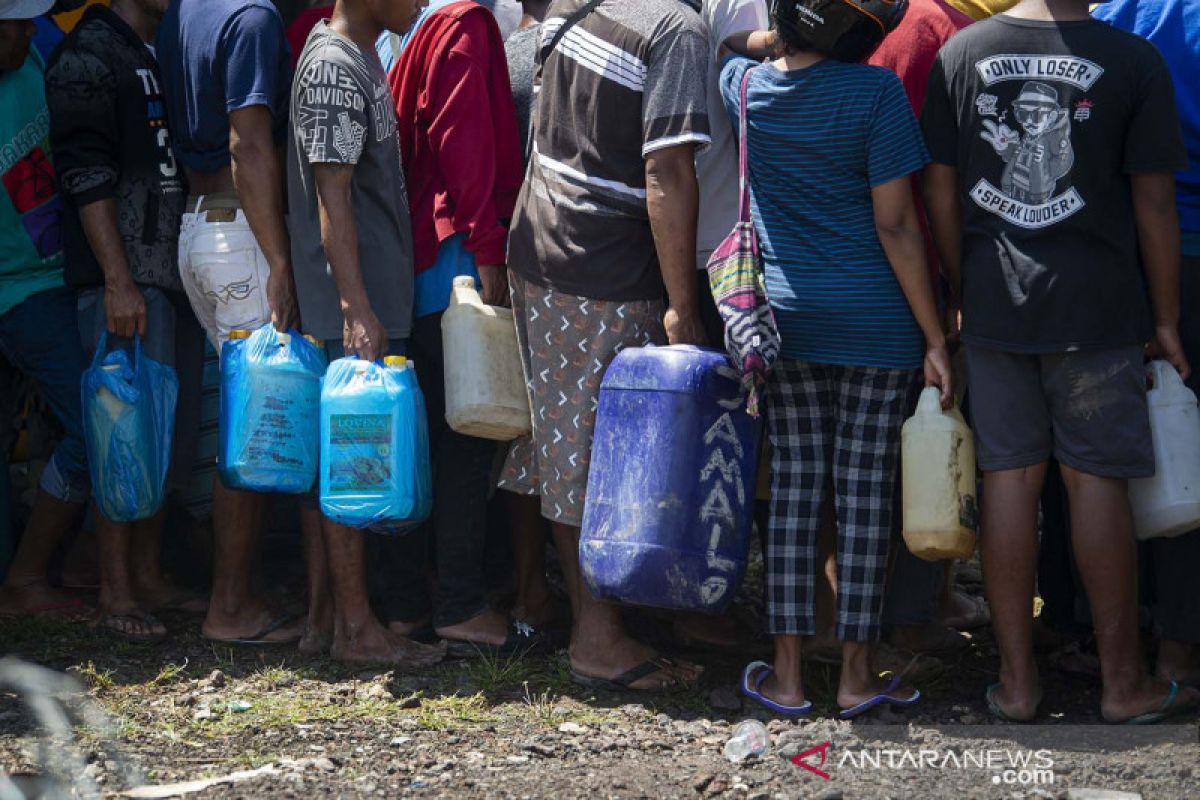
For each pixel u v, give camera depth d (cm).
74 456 604
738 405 494
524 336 542
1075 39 482
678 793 436
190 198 579
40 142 606
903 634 568
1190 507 487
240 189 549
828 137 491
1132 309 483
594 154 518
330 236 535
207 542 666
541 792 434
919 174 522
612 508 494
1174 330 496
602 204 518
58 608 607
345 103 531
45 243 605
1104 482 488
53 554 647
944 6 562
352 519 529
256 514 578
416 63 568
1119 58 477
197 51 560
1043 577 575
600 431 503
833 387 509
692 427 487
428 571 627
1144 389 485
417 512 534
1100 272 480
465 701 525
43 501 606
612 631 538
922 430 488
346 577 559
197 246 559
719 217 542
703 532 487
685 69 498
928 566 551
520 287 538
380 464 527
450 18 559
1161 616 525
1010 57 487
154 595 612
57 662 559
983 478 519
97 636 584
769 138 499
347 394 529
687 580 485
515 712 516
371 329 537
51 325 607
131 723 495
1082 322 479
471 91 551
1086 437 484
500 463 608
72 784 429
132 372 568
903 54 543
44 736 472
